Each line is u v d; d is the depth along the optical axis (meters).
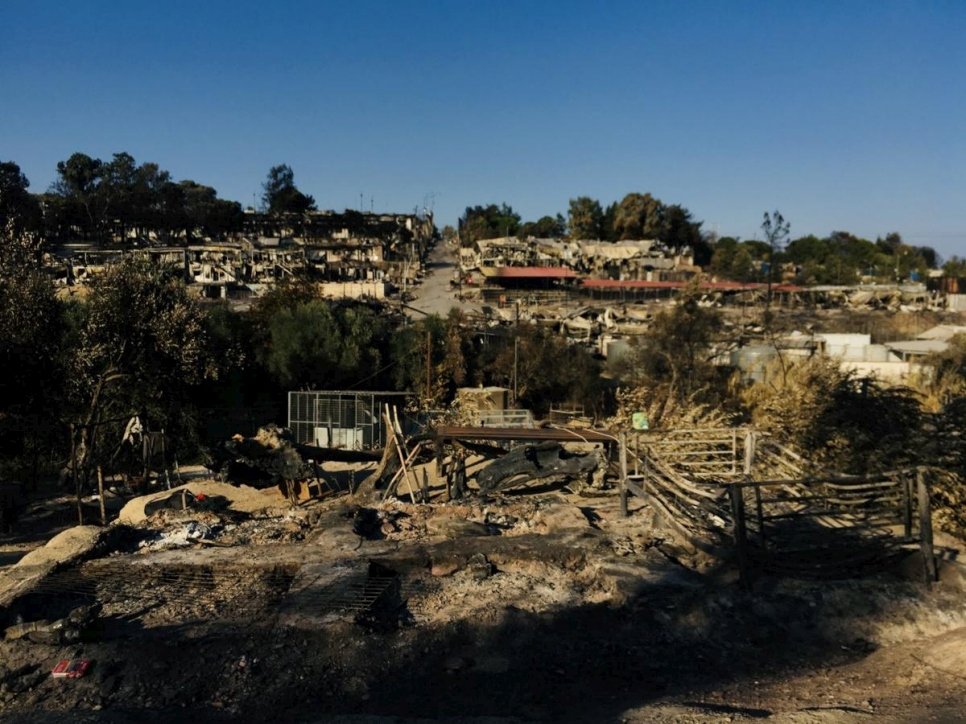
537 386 42.47
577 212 136.12
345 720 5.48
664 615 7.23
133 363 20.45
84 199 108.06
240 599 7.66
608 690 6.11
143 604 7.58
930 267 158.75
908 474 7.97
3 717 5.66
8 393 20.39
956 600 7.40
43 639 6.74
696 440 12.07
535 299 85.56
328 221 128.62
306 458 15.54
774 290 89.94
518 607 7.47
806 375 20.75
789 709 5.44
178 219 116.00
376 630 6.98
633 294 94.56
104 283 20.44
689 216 136.50
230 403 33.56
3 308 19.19
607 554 8.58
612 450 14.07
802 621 7.15
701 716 5.31
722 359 43.69
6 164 79.19
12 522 18.09
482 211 158.12
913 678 5.99
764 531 8.32
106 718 5.55
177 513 11.03
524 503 11.84
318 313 38.44
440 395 38.91
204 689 6.08
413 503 12.15
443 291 92.88
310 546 8.96
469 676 6.34
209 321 32.12
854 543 8.20
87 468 20.78
